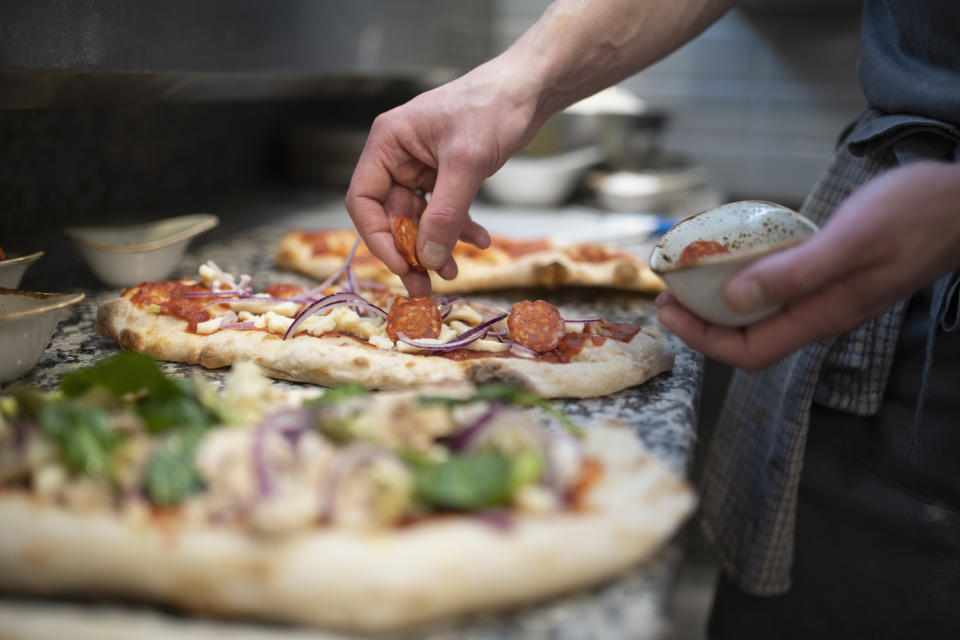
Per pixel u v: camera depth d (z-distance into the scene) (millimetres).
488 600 625
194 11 1576
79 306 1481
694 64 3480
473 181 1187
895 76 1306
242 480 668
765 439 1451
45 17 1228
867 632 1458
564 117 2646
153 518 654
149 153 2410
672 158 2920
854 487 1425
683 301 954
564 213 2613
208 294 1321
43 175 2004
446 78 3252
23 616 620
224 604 619
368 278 1684
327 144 2881
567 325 1234
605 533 663
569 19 1284
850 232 786
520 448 718
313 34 2043
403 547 623
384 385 1079
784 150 3451
